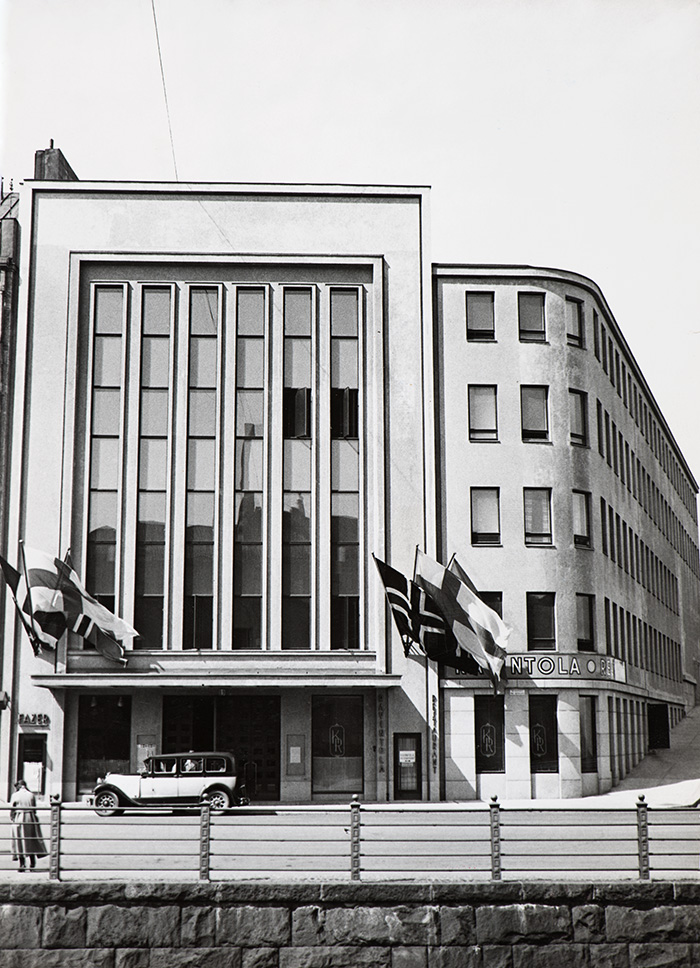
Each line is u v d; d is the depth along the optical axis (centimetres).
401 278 4106
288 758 3847
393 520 3969
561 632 4031
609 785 4131
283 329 4066
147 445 3975
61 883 1903
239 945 1878
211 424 4003
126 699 3866
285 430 4016
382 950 1883
